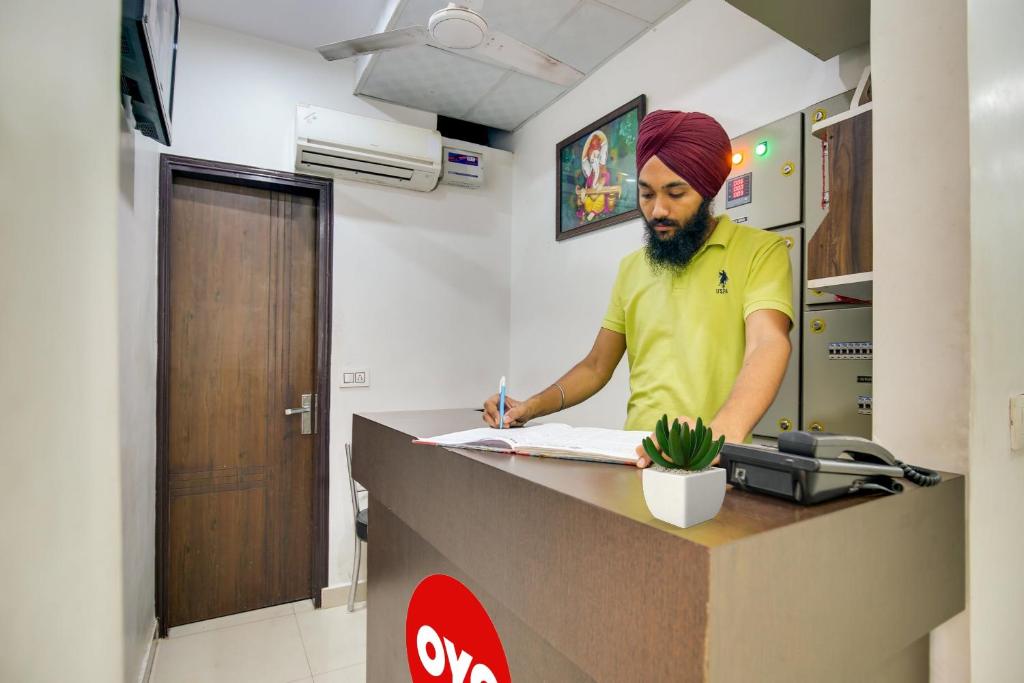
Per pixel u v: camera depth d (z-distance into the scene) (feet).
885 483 2.14
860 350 4.86
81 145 2.95
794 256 5.40
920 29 2.79
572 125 9.02
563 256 9.18
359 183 9.43
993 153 2.86
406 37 5.42
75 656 2.90
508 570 2.43
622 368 7.68
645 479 1.77
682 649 1.55
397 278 9.73
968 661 2.53
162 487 8.02
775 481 2.03
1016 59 3.20
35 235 2.47
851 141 4.01
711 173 3.71
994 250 2.85
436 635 3.61
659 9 6.98
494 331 10.62
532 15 7.07
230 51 8.47
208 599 8.59
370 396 9.48
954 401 2.64
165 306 8.03
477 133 11.18
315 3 7.70
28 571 2.44
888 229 2.90
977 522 2.63
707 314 3.97
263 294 9.06
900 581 2.13
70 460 2.83
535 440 3.09
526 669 2.67
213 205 8.72
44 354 2.57
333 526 9.16
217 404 8.69
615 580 1.82
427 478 3.30
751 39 6.04
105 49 3.25
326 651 7.65
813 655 1.76
